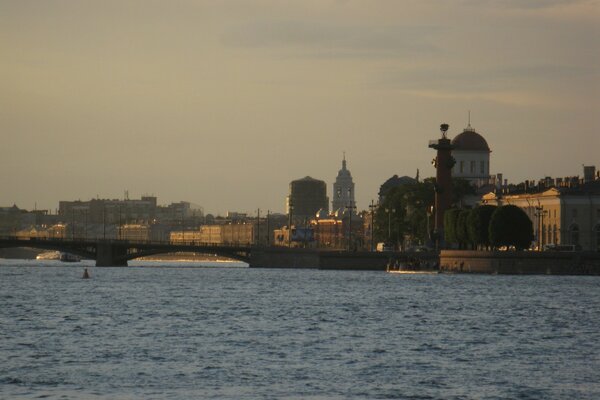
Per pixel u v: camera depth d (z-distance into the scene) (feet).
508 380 631.15
